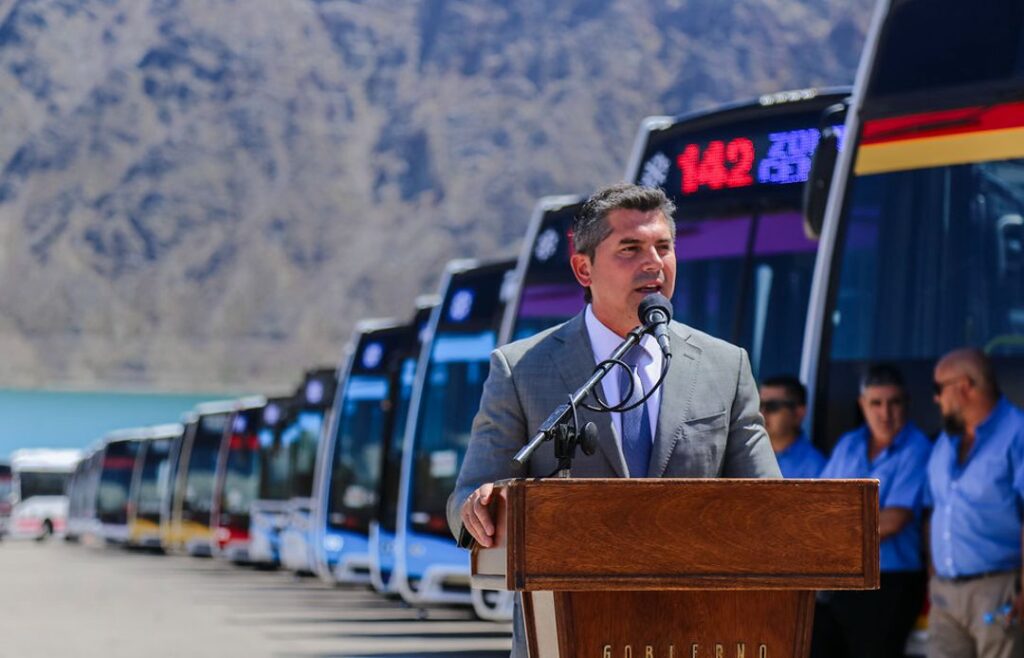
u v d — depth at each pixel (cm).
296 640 1814
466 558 1906
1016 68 947
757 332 1208
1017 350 930
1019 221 939
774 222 1216
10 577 3431
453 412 1953
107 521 5428
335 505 2588
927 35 980
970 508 866
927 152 970
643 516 408
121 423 10375
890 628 936
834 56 15225
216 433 4328
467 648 1719
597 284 487
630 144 14875
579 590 407
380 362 2602
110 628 1992
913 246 967
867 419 938
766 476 481
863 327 978
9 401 10244
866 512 414
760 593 430
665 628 427
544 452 477
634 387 466
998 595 861
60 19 17512
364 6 17175
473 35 16388
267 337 13950
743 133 1239
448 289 2005
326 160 15450
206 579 3334
